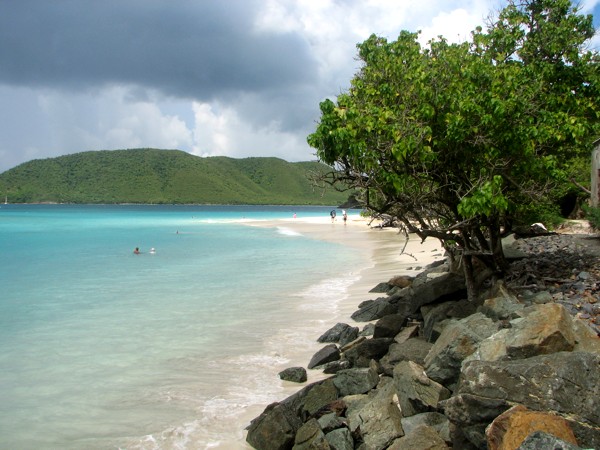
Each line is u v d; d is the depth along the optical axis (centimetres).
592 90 1196
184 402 842
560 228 2523
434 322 1002
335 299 1630
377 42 1047
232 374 966
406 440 593
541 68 1157
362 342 1032
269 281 2022
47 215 11300
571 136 1029
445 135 890
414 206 920
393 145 777
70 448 697
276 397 859
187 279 2105
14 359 1060
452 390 688
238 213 14162
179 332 1256
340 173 854
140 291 1830
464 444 559
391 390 734
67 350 1120
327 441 653
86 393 880
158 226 6725
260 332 1248
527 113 960
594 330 782
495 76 944
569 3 1226
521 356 608
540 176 1027
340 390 825
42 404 837
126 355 1082
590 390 505
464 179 970
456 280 1152
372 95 928
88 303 1622
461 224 927
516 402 519
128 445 704
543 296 998
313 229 5838
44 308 1552
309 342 1162
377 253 3053
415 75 891
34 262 2748
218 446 702
